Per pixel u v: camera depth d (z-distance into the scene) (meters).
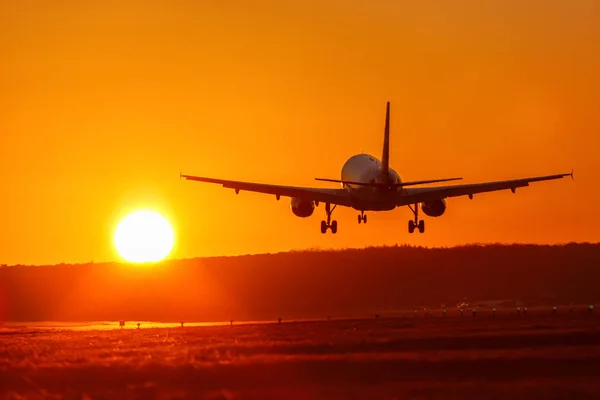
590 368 153.00
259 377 149.12
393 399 124.31
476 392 129.25
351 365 159.62
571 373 148.75
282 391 133.50
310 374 151.62
